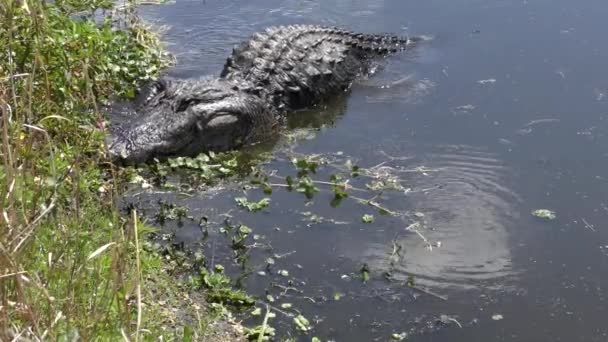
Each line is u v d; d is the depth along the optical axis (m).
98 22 9.27
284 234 5.99
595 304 5.32
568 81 8.32
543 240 5.96
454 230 6.06
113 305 3.99
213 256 5.69
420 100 8.15
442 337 5.01
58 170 4.75
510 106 7.90
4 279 3.25
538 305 5.31
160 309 4.81
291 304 5.24
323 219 6.19
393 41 9.38
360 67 8.91
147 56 8.49
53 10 6.27
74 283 3.79
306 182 6.58
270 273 5.54
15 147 3.96
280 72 8.20
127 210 6.14
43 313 3.54
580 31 9.43
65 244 3.99
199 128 7.15
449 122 7.68
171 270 5.43
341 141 7.47
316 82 8.28
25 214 3.62
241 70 8.17
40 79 5.28
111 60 7.41
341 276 5.54
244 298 5.20
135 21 9.27
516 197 6.48
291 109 8.16
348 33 9.23
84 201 5.12
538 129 7.47
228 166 6.92
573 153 7.08
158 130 7.03
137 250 3.52
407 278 5.54
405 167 6.94
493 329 5.09
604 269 5.65
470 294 5.39
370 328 5.07
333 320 5.12
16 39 5.24
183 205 6.30
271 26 9.87
